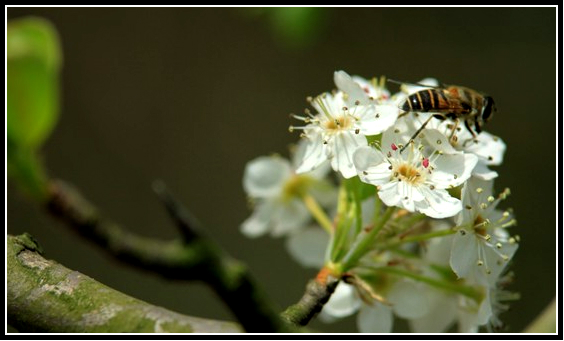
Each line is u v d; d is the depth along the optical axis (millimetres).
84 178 1072
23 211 966
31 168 507
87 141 1089
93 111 1102
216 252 506
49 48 508
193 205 1100
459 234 567
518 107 1099
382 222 567
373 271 585
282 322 513
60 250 976
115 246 504
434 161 568
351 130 573
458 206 562
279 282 1022
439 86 589
